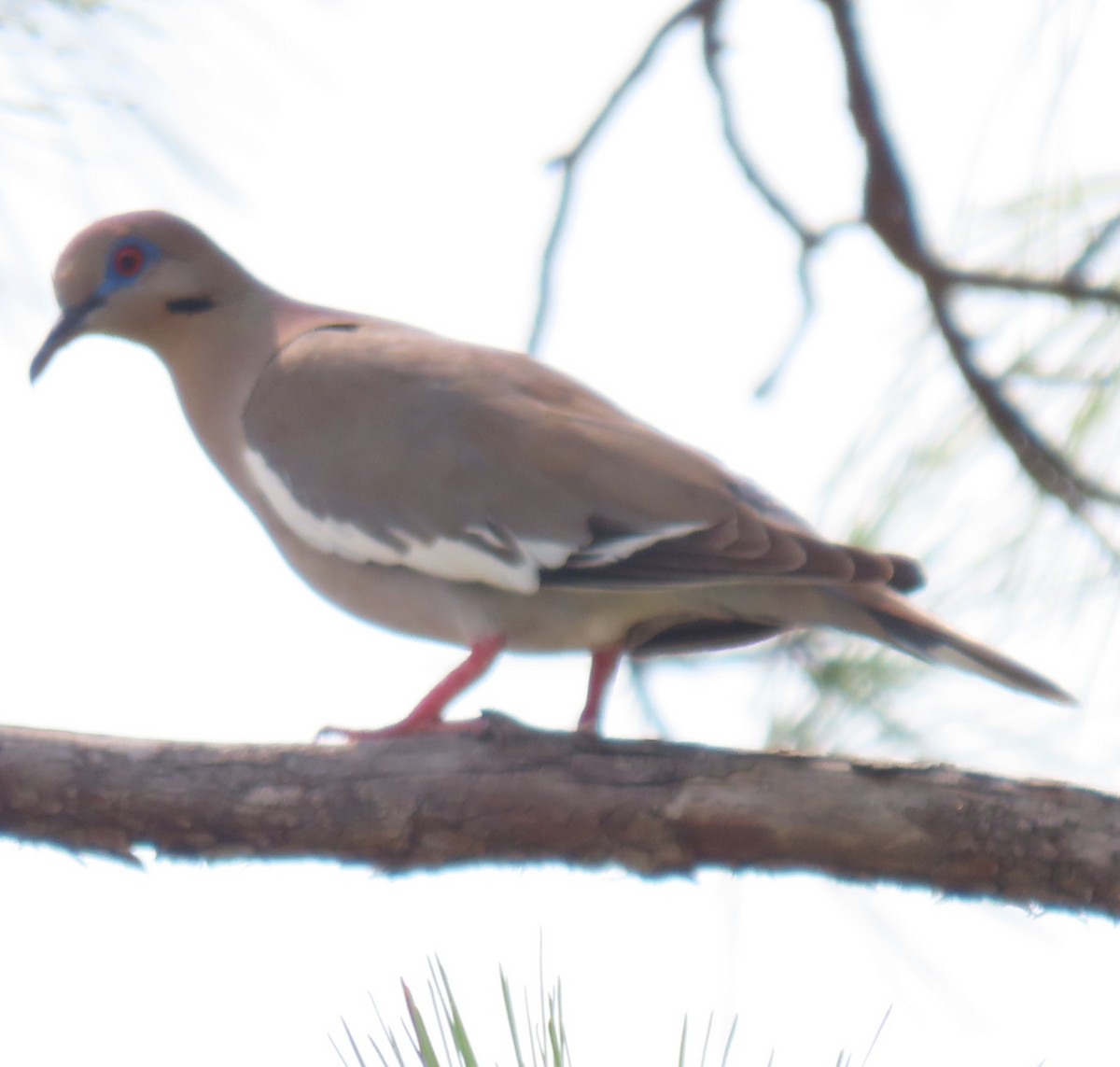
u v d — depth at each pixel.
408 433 8.59
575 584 8.08
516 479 8.31
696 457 8.31
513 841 6.73
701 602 8.02
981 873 6.61
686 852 6.71
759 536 7.69
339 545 8.67
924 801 6.57
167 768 6.63
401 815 6.66
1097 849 6.50
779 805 6.62
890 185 8.65
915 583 7.52
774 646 8.11
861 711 7.66
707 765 6.71
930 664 7.38
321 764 6.69
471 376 8.74
